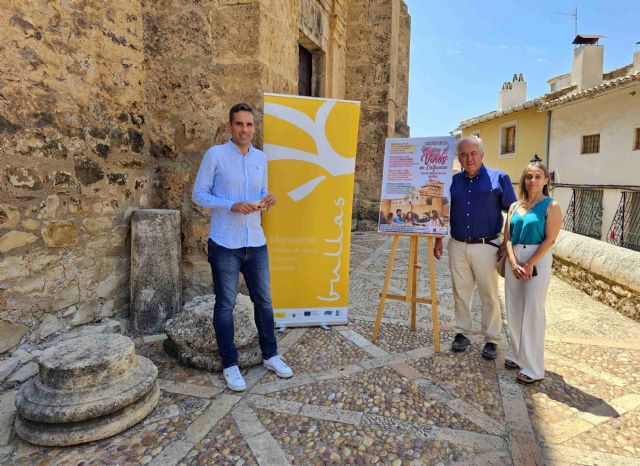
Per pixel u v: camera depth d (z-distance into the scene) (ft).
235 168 9.30
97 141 11.50
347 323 13.26
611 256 15.44
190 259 13.82
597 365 10.62
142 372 8.30
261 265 9.76
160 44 13.43
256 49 13.06
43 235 9.95
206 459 6.95
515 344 10.18
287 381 9.57
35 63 9.61
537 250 9.39
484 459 7.01
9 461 6.89
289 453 7.11
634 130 42.42
